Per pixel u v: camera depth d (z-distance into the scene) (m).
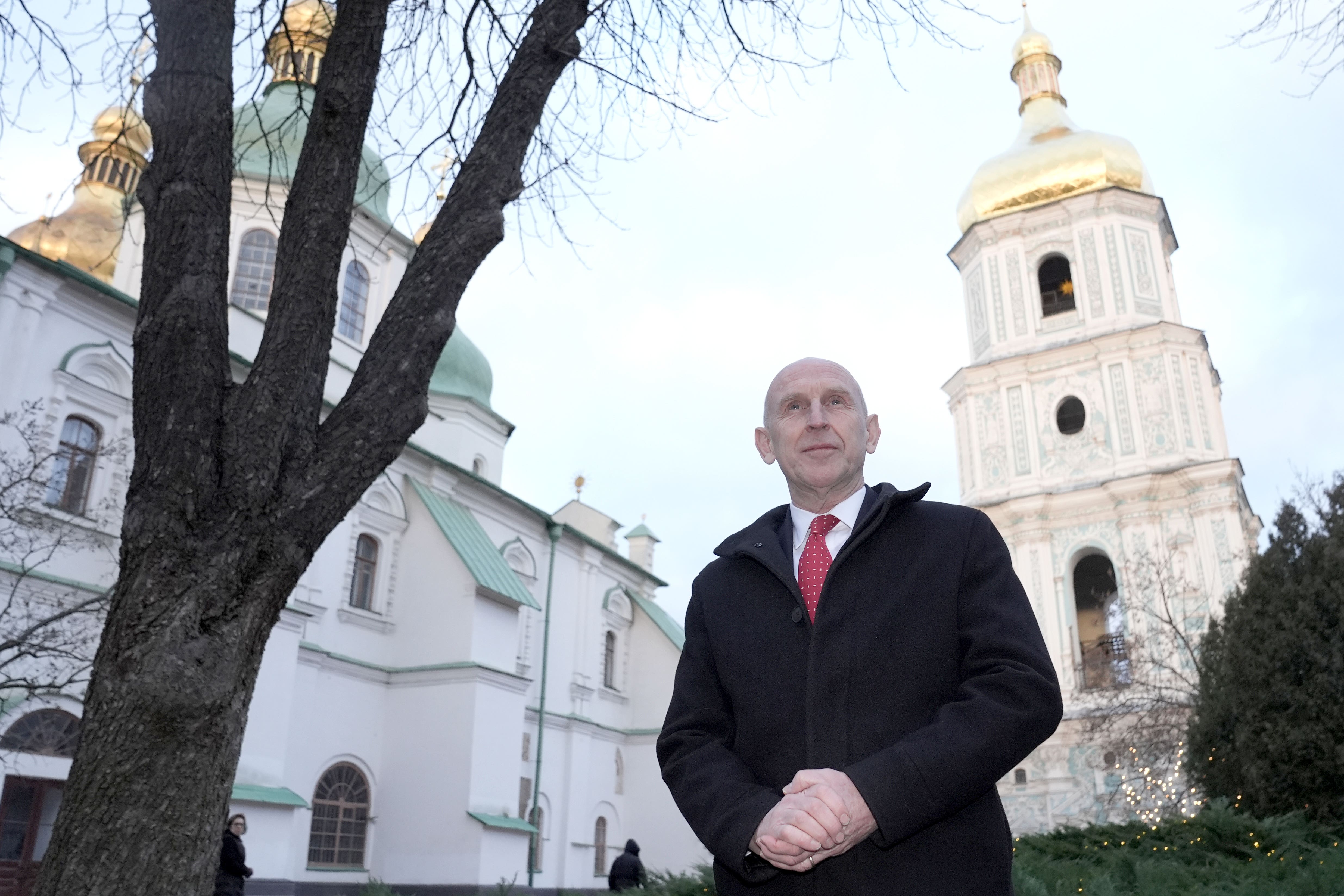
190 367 3.68
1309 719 8.97
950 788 2.09
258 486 3.64
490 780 22.72
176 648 3.37
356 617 23.08
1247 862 7.40
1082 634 33.03
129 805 3.20
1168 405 30.64
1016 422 32.66
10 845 15.65
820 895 2.28
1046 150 35.44
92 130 5.46
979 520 2.63
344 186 4.19
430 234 4.33
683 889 8.02
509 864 22.59
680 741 2.62
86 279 17.89
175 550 3.48
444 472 26.45
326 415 25.20
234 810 17.66
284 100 26.22
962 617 2.49
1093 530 30.58
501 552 27.83
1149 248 33.53
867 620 2.49
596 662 30.89
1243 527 30.38
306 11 12.19
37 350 17.34
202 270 3.84
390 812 22.48
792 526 2.92
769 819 2.08
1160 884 6.43
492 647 24.14
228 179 4.08
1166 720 21.98
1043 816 28.00
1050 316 33.62
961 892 2.24
